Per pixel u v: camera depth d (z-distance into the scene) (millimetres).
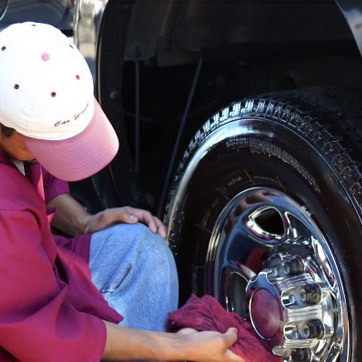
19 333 2012
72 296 2430
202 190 2861
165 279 2646
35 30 2057
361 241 2252
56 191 2854
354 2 2211
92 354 2119
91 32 2861
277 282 2496
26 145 2057
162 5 3139
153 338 2281
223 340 2369
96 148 2133
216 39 3246
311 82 3330
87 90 2062
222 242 2812
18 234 2006
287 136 2461
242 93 3641
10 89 1989
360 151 2311
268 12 3121
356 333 2299
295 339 2447
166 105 3881
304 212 2455
